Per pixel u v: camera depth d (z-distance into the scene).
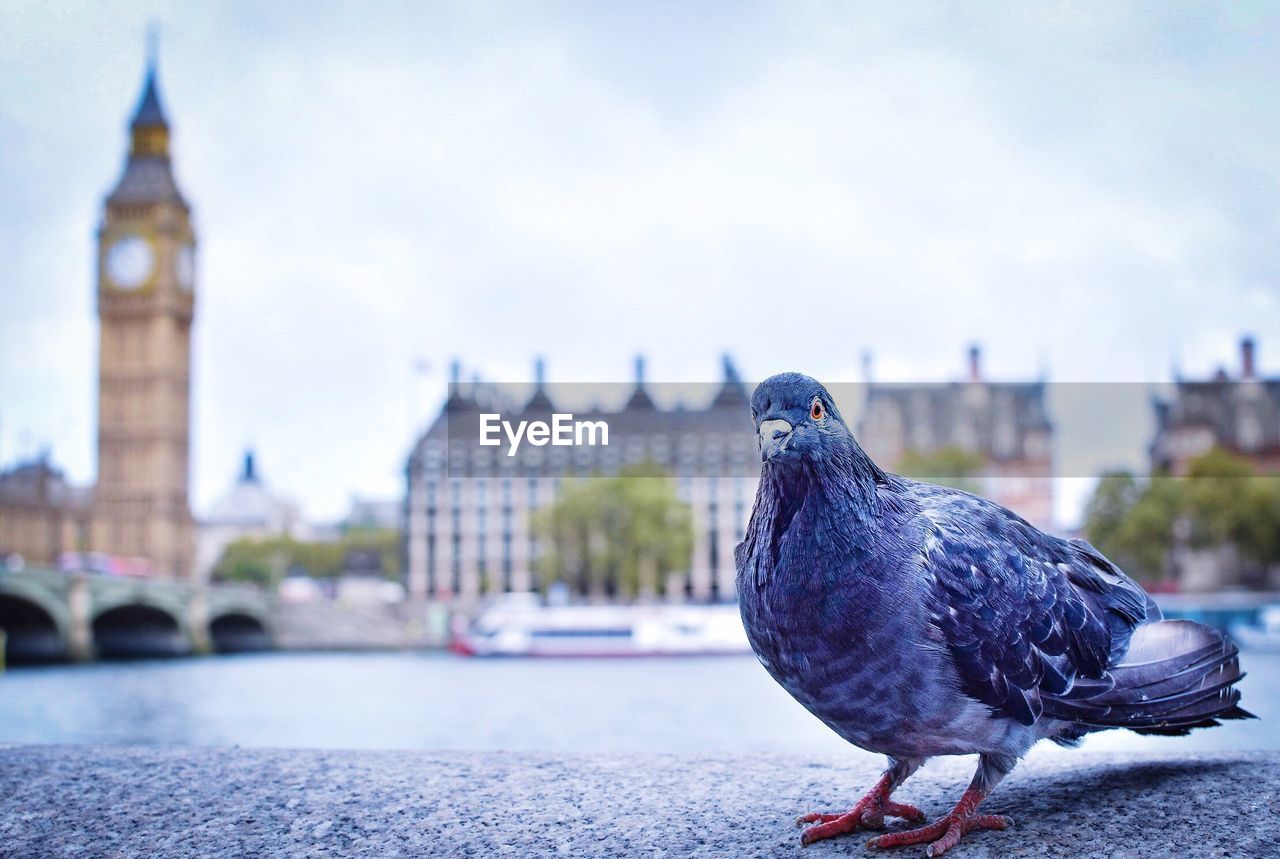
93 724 35.84
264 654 92.69
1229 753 4.73
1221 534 87.88
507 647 69.44
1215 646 3.79
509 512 115.25
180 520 142.88
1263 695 29.88
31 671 65.38
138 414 140.50
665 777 4.53
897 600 3.28
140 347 141.50
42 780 4.54
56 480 136.12
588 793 4.28
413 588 114.50
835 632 3.30
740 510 113.81
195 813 4.09
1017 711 3.38
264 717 37.12
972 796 3.53
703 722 32.84
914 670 3.29
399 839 3.78
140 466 139.88
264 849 3.74
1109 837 3.50
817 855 3.50
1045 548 3.72
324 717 36.94
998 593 3.39
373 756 4.98
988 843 3.48
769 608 3.41
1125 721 3.57
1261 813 3.68
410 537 115.62
